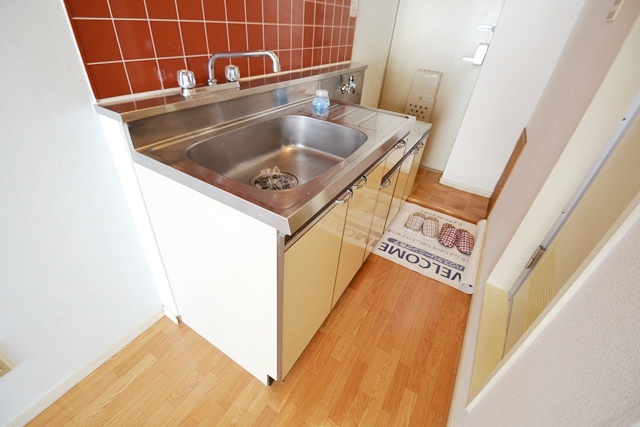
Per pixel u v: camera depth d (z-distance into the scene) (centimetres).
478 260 182
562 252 108
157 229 105
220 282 99
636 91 89
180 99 96
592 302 44
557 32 192
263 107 128
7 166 73
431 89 252
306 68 161
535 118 198
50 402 106
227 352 126
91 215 95
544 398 46
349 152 128
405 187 212
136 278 120
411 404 116
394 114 144
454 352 136
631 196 76
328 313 137
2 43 64
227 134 109
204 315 121
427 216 230
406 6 242
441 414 113
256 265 82
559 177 114
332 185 81
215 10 103
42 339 96
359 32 199
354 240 131
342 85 177
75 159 85
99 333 114
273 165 129
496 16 220
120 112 80
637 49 84
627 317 32
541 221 125
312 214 75
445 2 230
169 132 96
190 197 84
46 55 71
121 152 91
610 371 32
